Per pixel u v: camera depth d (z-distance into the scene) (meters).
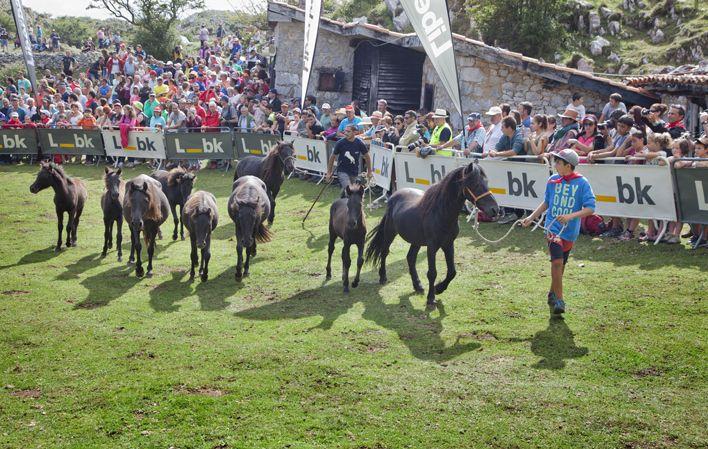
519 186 12.33
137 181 11.41
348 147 13.01
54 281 11.42
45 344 8.68
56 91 28.08
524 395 6.81
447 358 7.74
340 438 6.27
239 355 8.07
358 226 10.11
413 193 10.06
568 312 8.65
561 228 8.25
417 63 23.16
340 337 8.48
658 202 10.55
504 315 8.77
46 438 6.49
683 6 23.55
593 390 6.82
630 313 8.41
